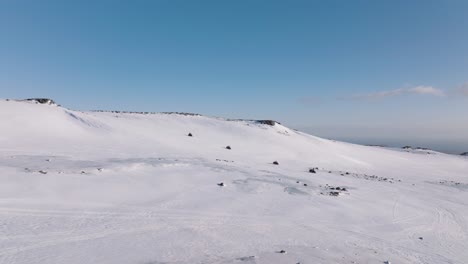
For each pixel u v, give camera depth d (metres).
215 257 17.27
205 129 88.81
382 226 27.86
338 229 25.45
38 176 28.33
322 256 18.78
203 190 31.67
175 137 71.75
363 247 21.86
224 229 22.22
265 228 23.39
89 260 15.70
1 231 17.81
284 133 105.75
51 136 53.28
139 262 16.02
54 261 15.23
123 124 73.19
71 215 21.55
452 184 67.00
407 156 126.62
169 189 30.58
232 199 29.81
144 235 19.62
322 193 36.22
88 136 57.94
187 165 41.53
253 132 94.31
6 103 63.81
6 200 22.39
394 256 20.89
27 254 15.61
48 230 18.72
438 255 22.45
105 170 33.25
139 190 29.03
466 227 31.03
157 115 99.00
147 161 40.62
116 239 18.58
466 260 22.17
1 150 40.41
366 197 38.22
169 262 16.27
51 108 70.50
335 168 73.44
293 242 21.05
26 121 56.59
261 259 17.25
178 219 23.25
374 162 99.31
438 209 37.38
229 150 69.94
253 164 53.81
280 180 40.50
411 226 28.95
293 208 29.27
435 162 121.19
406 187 52.25
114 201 25.52
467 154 165.12
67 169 32.03
